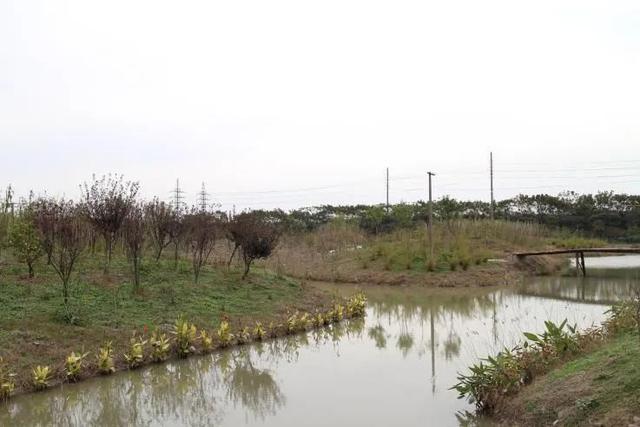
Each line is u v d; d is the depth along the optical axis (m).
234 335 12.66
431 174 30.50
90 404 8.85
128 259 17.20
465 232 38.94
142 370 10.30
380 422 7.32
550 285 25.89
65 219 13.31
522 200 60.94
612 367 6.38
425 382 9.27
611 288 23.95
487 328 14.44
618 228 56.41
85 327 11.12
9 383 8.38
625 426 5.08
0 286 12.52
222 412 8.30
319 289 21.23
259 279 18.92
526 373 7.46
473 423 7.04
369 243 36.28
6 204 17.75
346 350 12.47
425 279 27.30
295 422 7.52
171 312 13.19
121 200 15.14
